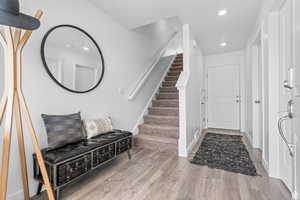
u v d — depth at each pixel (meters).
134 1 2.19
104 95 2.53
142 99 3.56
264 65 2.10
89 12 2.23
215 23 2.74
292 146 1.35
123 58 2.95
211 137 3.72
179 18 2.60
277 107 1.82
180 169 2.10
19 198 1.47
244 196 1.52
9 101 1.14
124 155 2.59
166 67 4.76
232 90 4.55
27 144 1.55
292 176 1.38
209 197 1.51
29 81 1.58
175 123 3.18
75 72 2.03
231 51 4.46
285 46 1.63
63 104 1.91
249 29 2.97
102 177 1.90
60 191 1.61
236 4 2.19
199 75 3.95
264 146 2.12
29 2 1.55
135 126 3.28
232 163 2.25
